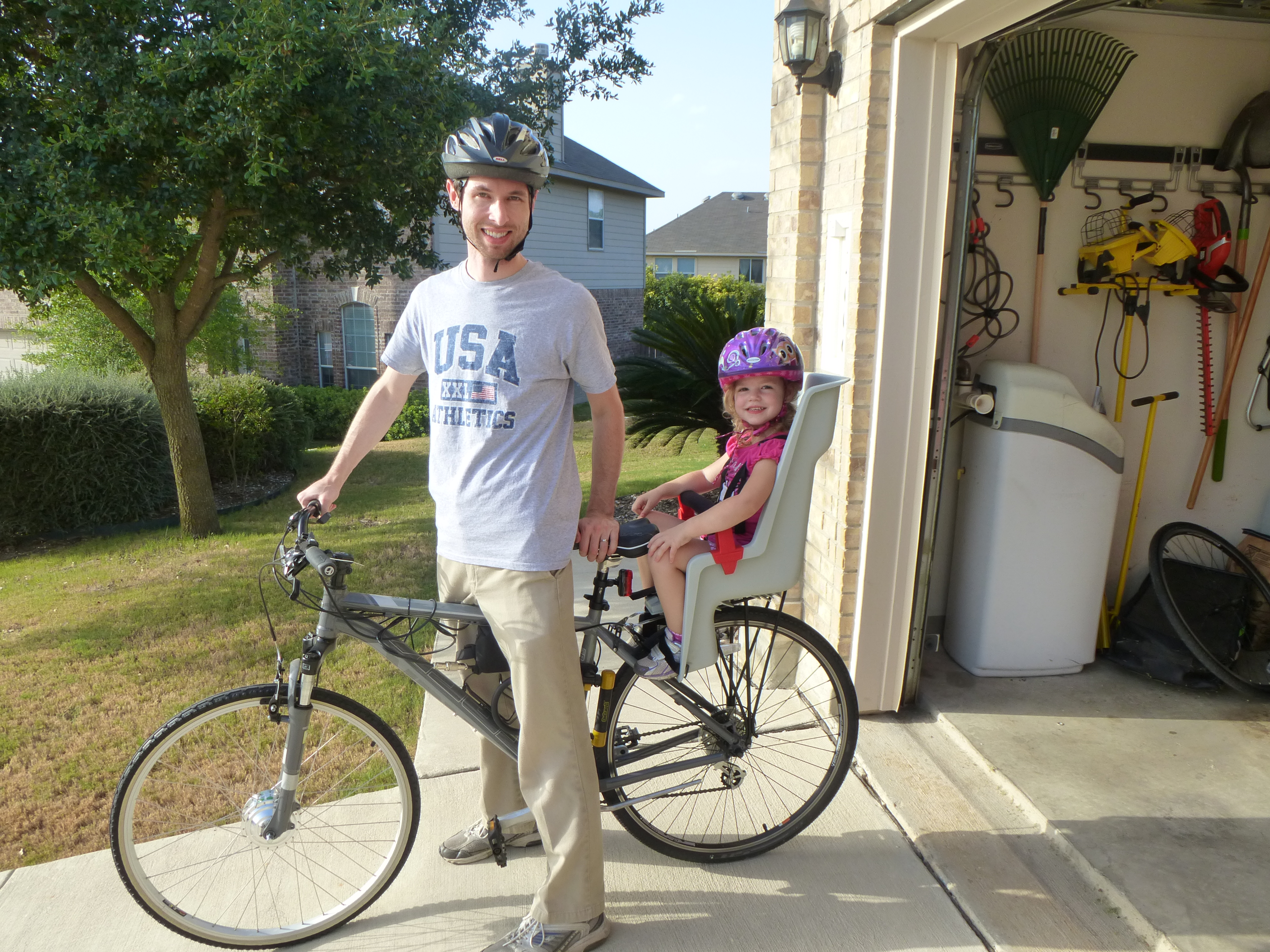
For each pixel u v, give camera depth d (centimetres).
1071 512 337
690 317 668
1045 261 352
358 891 233
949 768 294
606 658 365
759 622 243
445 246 1438
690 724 250
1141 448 373
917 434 299
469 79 666
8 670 407
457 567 204
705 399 669
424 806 275
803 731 320
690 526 214
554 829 206
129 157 502
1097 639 365
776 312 365
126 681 389
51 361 1010
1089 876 238
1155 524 382
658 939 219
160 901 210
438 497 202
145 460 780
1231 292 343
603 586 226
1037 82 323
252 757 306
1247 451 376
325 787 288
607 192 1919
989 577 342
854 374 297
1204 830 253
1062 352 362
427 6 659
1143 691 340
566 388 197
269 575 561
